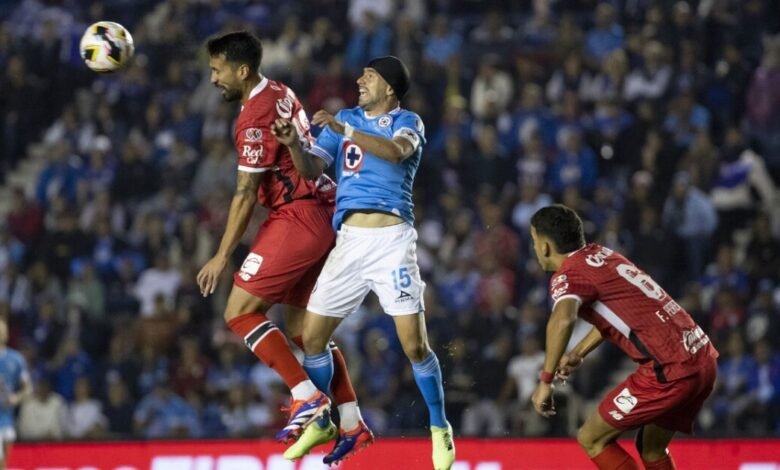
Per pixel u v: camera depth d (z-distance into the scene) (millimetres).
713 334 47375
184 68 63156
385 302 24938
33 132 63562
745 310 47750
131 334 51156
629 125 54406
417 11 64000
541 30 61344
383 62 25125
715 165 53188
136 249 55344
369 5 63562
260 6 64938
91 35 25312
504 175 53781
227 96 24953
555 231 25969
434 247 51531
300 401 24516
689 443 33812
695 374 25094
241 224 24453
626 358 48438
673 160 53094
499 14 62375
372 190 24797
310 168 24203
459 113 55625
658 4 60500
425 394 25703
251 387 48062
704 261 51188
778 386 45781
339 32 63281
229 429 47062
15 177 63094
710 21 58750
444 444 25875
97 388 49688
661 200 51906
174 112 60438
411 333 24953
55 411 48312
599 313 25469
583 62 57844
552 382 25281
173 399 48094
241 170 24469
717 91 56219
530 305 47125
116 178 58469
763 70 56094
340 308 25125
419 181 54188
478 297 49031
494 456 34438
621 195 52562
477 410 45094
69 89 63844
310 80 58531
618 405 25578
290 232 24953
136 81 62188
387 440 34375
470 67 61156
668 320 25188
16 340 53062
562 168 53312
